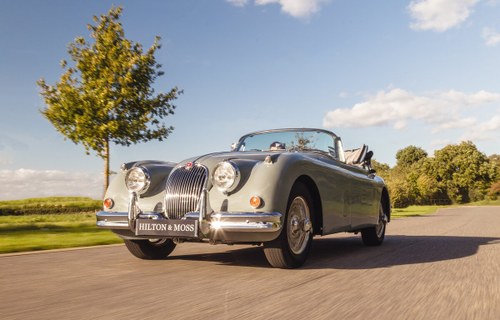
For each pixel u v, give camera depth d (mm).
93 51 16781
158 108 17266
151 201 4090
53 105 16500
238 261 4406
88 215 17312
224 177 3709
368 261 4410
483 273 3660
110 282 3271
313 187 4250
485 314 2377
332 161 4914
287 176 3777
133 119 16562
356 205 5152
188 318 2273
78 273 3682
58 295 2822
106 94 15930
